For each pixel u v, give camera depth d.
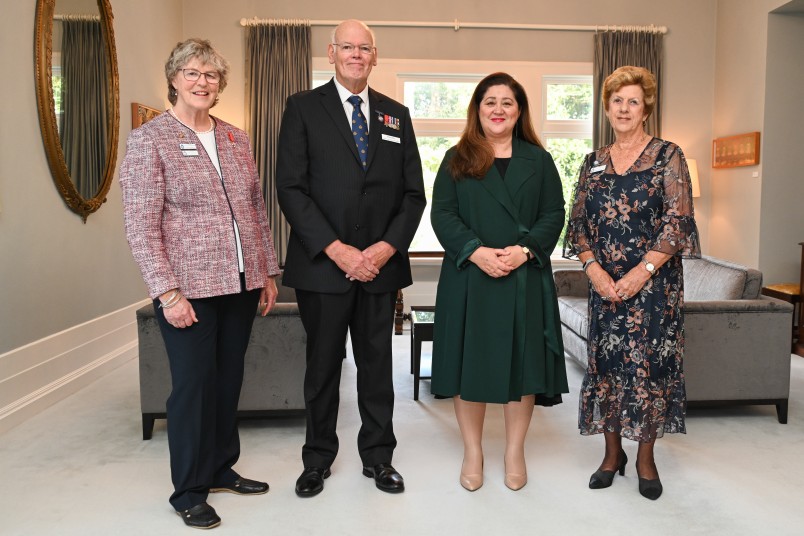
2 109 3.75
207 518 2.47
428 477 2.94
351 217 2.69
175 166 2.37
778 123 6.48
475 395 2.69
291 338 3.51
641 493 2.77
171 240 2.38
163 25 6.54
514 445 2.85
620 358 2.76
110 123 5.16
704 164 7.53
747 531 2.46
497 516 2.57
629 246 2.74
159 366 3.42
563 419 3.76
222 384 2.65
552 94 7.52
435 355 2.86
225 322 2.59
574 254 2.91
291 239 2.79
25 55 4.03
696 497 2.75
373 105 2.79
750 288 3.92
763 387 3.73
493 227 2.75
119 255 5.43
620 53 7.27
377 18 7.24
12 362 3.76
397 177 2.80
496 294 2.71
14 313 3.84
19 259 3.91
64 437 3.51
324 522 2.52
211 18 7.16
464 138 2.84
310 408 2.78
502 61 7.33
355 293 2.74
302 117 2.71
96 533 2.45
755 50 6.63
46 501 2.72
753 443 3.40
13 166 3.86
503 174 2.80
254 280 2.54
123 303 5.52
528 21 7.33
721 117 7.31
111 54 5.15
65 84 4.45
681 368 2.80
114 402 4.16
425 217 7.52
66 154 4.44
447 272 2.84
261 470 3.04
